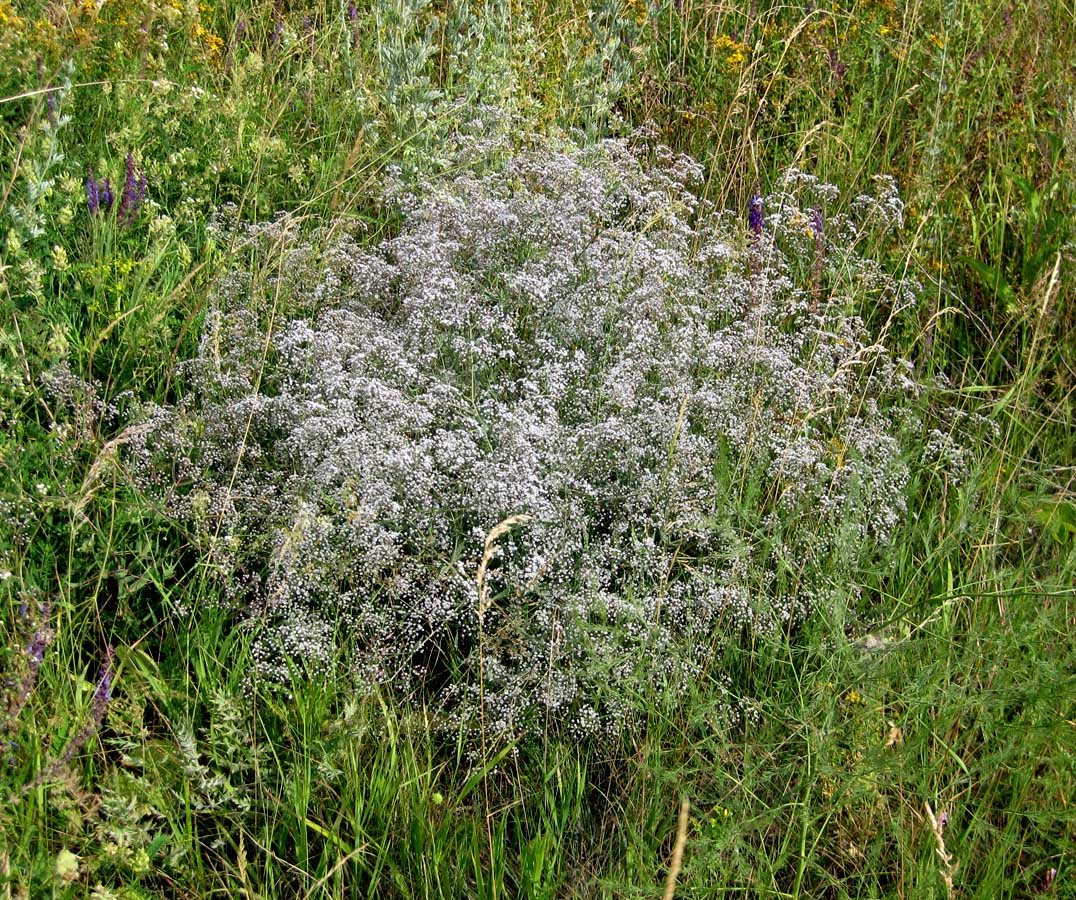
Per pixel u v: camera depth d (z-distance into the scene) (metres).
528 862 2.61
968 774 2.71
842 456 3.74
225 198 5.02
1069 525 3.68
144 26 5.00
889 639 2.98
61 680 2.77
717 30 6.04
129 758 2.57
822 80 5.81
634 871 2.60
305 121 5.52
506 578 3.20
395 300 4.34
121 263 4.07
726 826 2.64
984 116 5.56
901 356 4.54
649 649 3.05
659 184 5.18
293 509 3.23
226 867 2.60
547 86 5.74
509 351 3.83
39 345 3.46
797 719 2.78
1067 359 4.51
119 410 3.74
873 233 5.04
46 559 3.11
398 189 4.75
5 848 2.23
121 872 2.52
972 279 5.00
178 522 3.36
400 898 2.61
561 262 4.23
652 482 3.42
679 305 4.24
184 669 2.96
